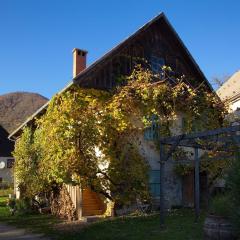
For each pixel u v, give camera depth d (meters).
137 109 20.70
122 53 22.67
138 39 23.59
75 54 24.50
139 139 21.56
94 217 19.50
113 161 19.17
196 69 25.20
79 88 20.39
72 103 18.50
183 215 19.20
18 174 24.27
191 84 25.08
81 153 18.42
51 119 18.81
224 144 17.94
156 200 21.58
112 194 19.56
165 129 22.16
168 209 22.39
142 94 20.86
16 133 30.12
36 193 22.80
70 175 18.25
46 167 20.23
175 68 24.98
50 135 18.56
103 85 21.38
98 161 19.00
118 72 22.20
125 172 19.50
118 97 20.02
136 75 21.86
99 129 18.78
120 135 19.58
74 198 20.50
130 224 16.97
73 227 17.48
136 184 19.78
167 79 23.44
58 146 18.20
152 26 24.44
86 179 18.64
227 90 31.59
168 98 22.11
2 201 30.69
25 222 19.84
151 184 21.88
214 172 22.86
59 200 21.81
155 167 22.19
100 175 19.30
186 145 16.88
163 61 24.56
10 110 65.06
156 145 21.83
